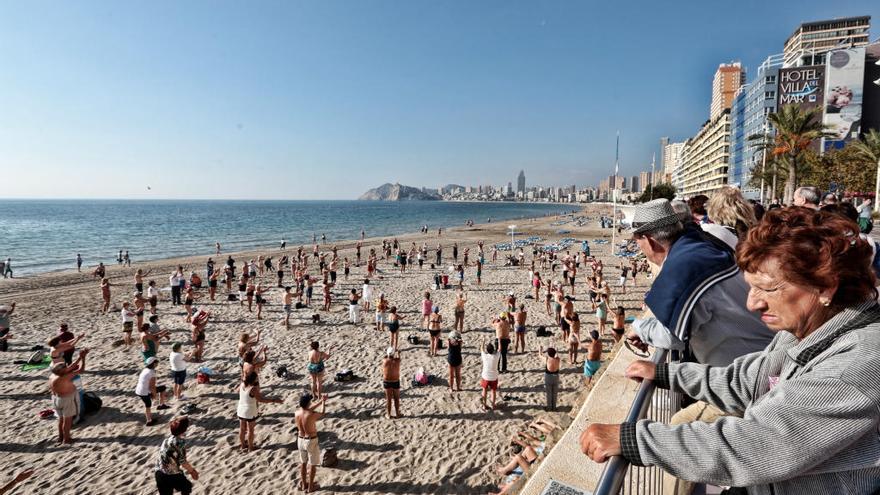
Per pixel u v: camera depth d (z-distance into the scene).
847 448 0.86
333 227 95.69
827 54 64.75
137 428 10.71
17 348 16.42
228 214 154.88
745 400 1.31
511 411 11.33
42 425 10.86
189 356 15.23
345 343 16.64
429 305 18.45
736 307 1.69
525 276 31.53
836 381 0.83
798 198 3.72
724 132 92.19
